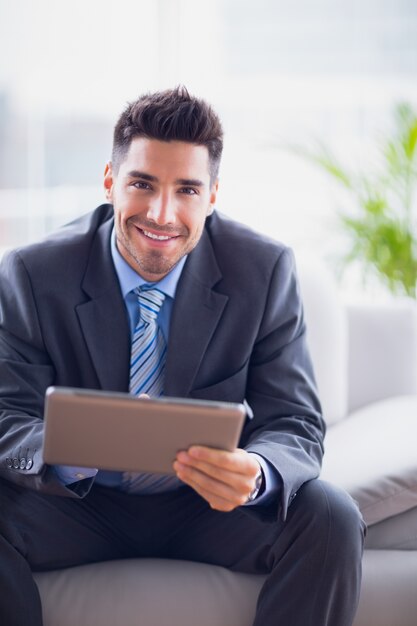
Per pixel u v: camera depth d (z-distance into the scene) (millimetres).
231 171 4031
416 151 3443
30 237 3973
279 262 2027
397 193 3477
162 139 1837
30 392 1890
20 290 1922
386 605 1836
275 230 4031
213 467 1525
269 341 1993
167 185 1847
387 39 3898
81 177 4012
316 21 3930
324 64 3943
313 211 3988
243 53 3982
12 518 1800
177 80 4004
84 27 3965
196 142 1853
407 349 2605
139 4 3973
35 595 1745
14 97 3902
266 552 1806
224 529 1886
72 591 1800
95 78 3986
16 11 3869
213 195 1998
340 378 2494
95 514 1923
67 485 1776
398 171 3445
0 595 1708
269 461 1726
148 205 1852
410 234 3418
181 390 1902
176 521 1956
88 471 1746
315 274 2523
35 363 1922
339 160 3895
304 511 1722
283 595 1709
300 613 1698
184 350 1911
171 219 1845
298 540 1713
